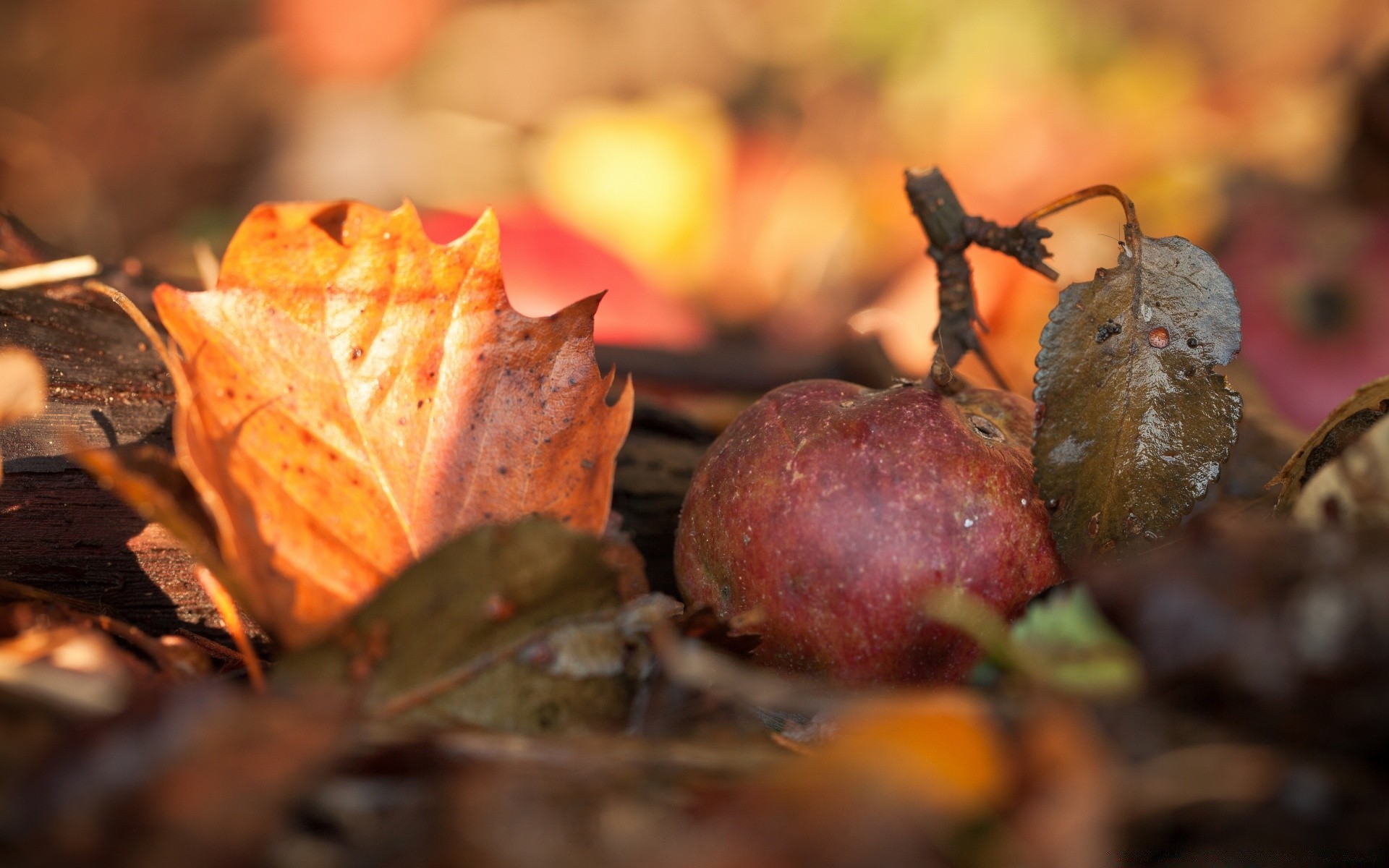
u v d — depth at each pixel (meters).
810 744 0.48
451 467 0.50
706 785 0.44
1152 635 0.44
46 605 0.49
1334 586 0.44
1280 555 0.44
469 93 1.40
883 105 1.29
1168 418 0.50
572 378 0.50
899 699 0.45
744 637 0.48
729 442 0.51
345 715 0.43
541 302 0.82
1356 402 0.48
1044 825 0.43
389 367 0.50
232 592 0.47
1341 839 0.43
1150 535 0.50
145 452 0.47
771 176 1.17
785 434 0.50
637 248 1.10
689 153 1.15
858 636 0.49
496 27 1.44
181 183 1.29
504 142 1.30
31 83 1.40
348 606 0.48
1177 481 0.50
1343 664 0.43
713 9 1.42
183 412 0.47
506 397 0.50
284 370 0.49
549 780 0.44
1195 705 0.44
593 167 1.14
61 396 0.52
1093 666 0.45
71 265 0.56
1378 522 0.45
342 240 0.50
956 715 0.44
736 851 0.43
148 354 0.54
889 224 1.06
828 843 0.43
